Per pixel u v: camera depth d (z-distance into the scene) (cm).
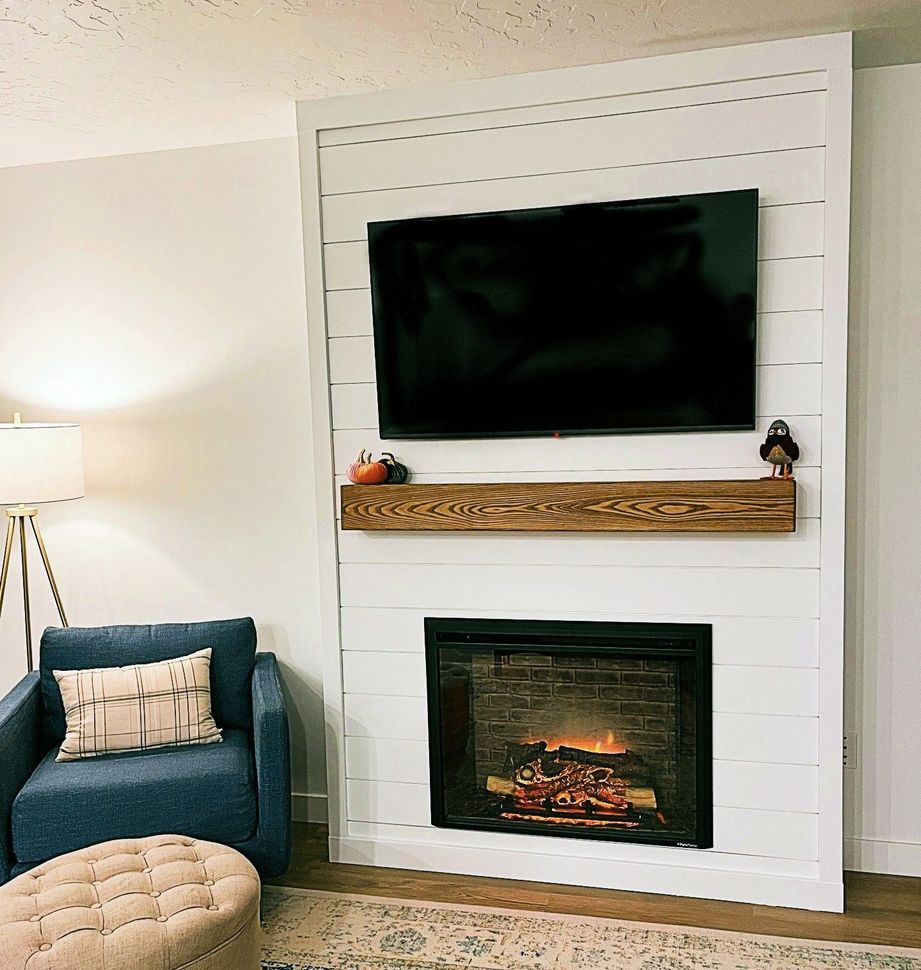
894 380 293
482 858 317
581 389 290
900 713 303
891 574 300
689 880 299
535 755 315
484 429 300
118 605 379
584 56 278
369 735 323
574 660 307
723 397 280
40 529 383
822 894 288
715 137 277
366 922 288
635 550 295
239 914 228
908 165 286
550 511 294
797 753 288
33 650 389
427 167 299
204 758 298
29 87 286
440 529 303
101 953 209
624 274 281
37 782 284
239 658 336
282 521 359
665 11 246
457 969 262
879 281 292
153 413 367
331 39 257
